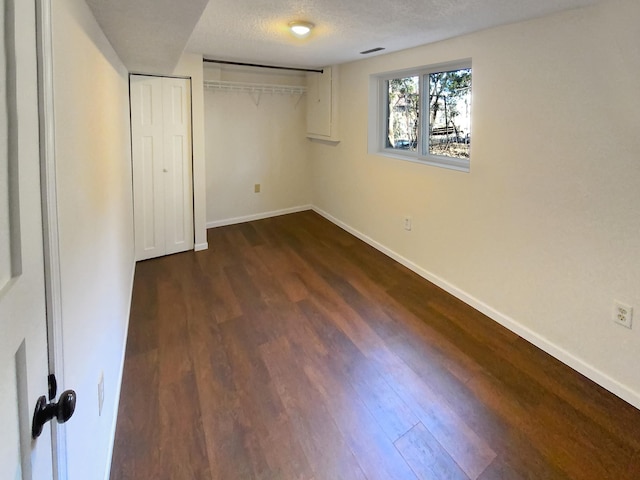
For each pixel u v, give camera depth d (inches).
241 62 164.6
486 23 93.5
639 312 74.0
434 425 71.9
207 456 64.9
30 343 25.8
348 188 182.9
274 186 212.4
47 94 31.0
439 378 84.7
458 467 63.4
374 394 79.9
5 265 22.0
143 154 144.4
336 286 130.7
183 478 60.9
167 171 151.0
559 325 89.9
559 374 85.7
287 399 78.4
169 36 78.3
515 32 92.6
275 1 79.9
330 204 203.6
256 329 104.2
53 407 27.7
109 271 73.0
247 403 77.1
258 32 105.9
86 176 51.9
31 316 26.2
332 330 103.8
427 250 134.3
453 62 116.0
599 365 82.0
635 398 75.9
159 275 138.6
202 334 101.6
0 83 21.5
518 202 97.0
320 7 84.0
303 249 165.8
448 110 128.8
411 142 148.7
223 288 128.9
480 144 106.6
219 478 61.0
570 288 86.4
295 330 103.8
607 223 77.8
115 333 78.6
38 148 29.1
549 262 90.7
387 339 99.5
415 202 137.6
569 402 77.5
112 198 81.6
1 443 20.2
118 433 69.0
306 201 225.5
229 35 109.8
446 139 131.3
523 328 99.4
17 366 23.2
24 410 24.2
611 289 78.4
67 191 40.2
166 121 146.6
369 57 150.1
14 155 23.5
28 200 26.3
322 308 115.6
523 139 93.7
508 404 77.0
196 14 63.7
